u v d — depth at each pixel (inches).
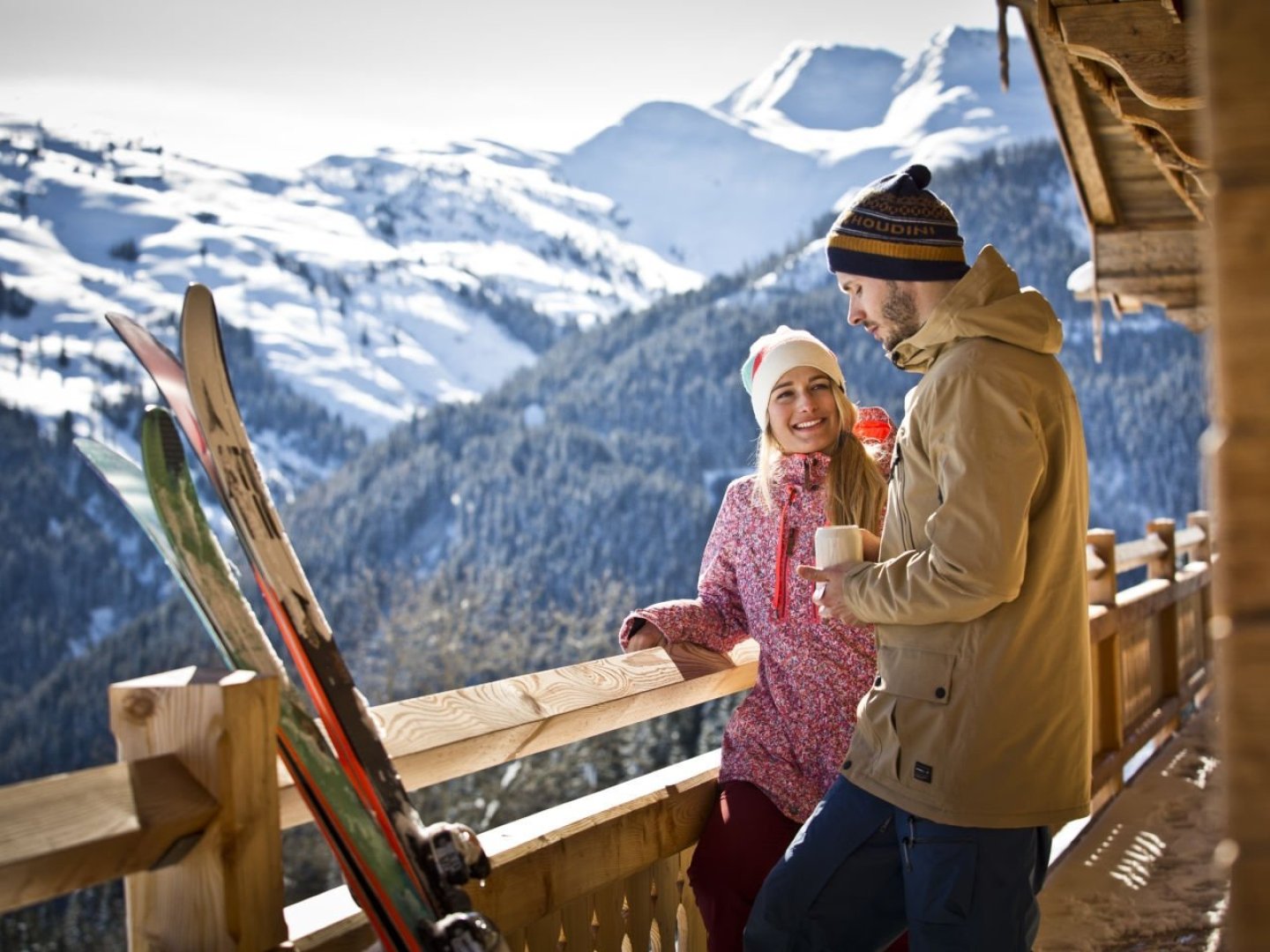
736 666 98.1
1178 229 274.5
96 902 727.7
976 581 68.1
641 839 85.7
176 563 56.8
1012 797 70.1
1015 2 158.2
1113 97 157.0
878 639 75.9
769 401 90.0
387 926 57.2
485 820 852.6
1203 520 287.7
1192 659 258.4
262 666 56.8
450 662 1310.3
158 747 54.0
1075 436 73.0
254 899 53.7
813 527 88.4
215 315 59.5
